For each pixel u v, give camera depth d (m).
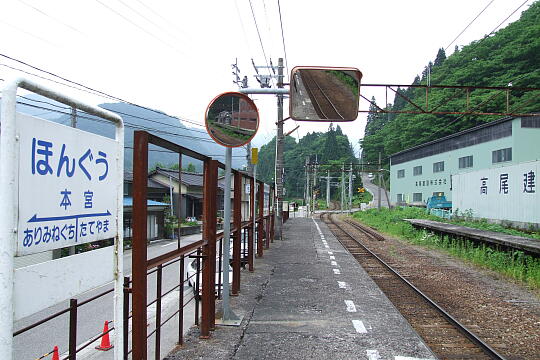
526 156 33.12
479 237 13.48
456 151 42.38
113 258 2.55
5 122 1.64
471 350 5.08
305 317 5.84
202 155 4.71
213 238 5.12
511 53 43.81
